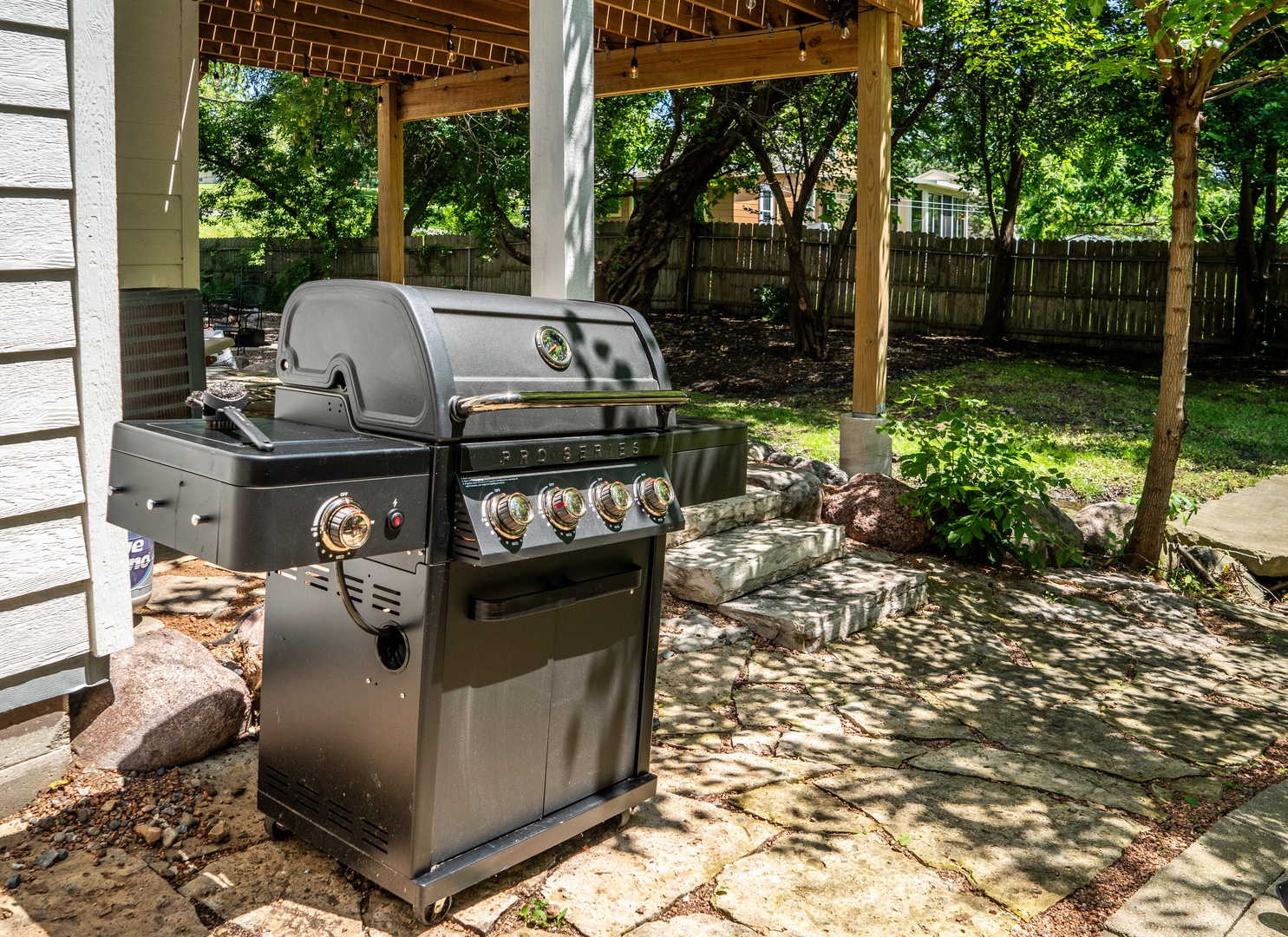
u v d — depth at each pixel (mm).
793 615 4129
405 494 1866
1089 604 5109
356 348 2070
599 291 12078
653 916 2227
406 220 15875
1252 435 9578
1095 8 4844
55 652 2518
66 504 2496
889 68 6066
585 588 2234
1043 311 14648
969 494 5594
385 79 8695
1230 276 13516
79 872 2219
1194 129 5207
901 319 15523
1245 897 2490
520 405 1908
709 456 2695
